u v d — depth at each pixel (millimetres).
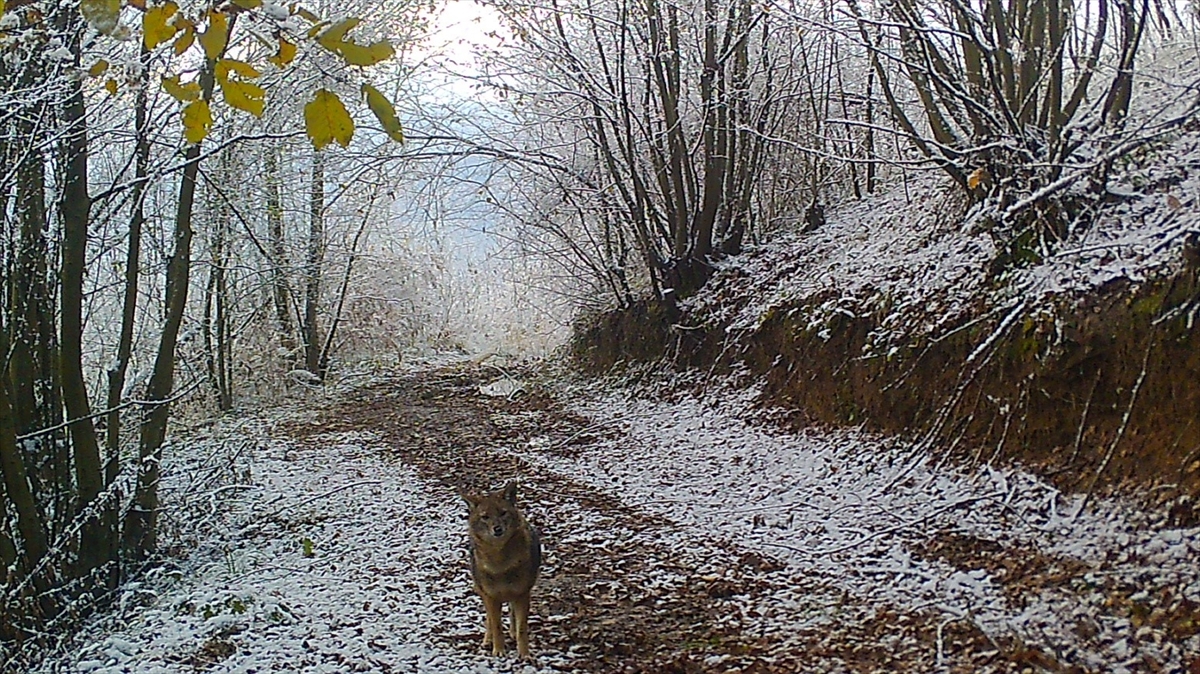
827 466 10555
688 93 17188
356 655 6402
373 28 13336
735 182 17562
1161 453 7520
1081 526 7504
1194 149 10008
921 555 7777
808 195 18859
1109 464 7879
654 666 6219
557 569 8219
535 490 10984
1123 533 7113
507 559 6230
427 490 11250
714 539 8750
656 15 15602
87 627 7516
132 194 9852
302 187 19703
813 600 7125
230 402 18672
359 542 9188
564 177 17672
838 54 16922
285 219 20062
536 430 14609
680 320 16438
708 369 15156
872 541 8242
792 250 16047
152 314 15523
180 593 7934
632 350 17578
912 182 15477
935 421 10031
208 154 8289
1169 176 9789
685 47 16688
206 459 11039
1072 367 8664
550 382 18734
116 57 6969
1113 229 9508
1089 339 8578
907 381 10562
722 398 14039
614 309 18578
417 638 6711
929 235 12742
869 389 11094
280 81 10180
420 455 13328
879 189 17359
